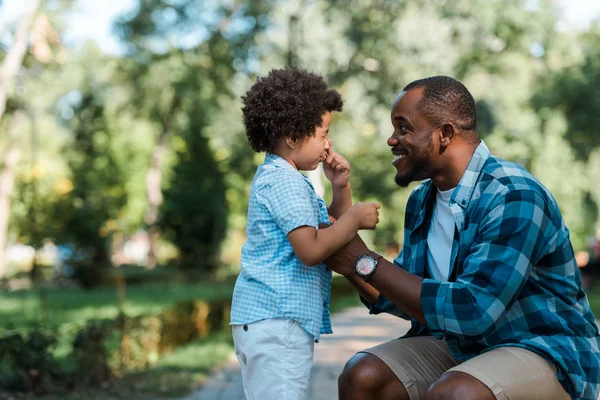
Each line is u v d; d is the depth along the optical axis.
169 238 26.89
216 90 30.66
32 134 31.94
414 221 3.37
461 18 26.98
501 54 30.08
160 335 8.69
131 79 33.31
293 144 3.28
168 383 6.79
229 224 27.78
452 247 3.03
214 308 11.52
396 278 2.91
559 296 2.94
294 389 3.06
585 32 30.62
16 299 18.64
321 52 27.00
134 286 24.14
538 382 2.77
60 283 22.52
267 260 3.15
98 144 26.66
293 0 27.39
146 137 42.09
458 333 2.81
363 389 3.20
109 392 6.45
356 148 33.22
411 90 3.07
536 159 31.20
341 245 2.99
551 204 2.95
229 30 29.70
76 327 6.89
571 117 28.83
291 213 3.04
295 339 3.07
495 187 2.93
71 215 18.92
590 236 36.84
